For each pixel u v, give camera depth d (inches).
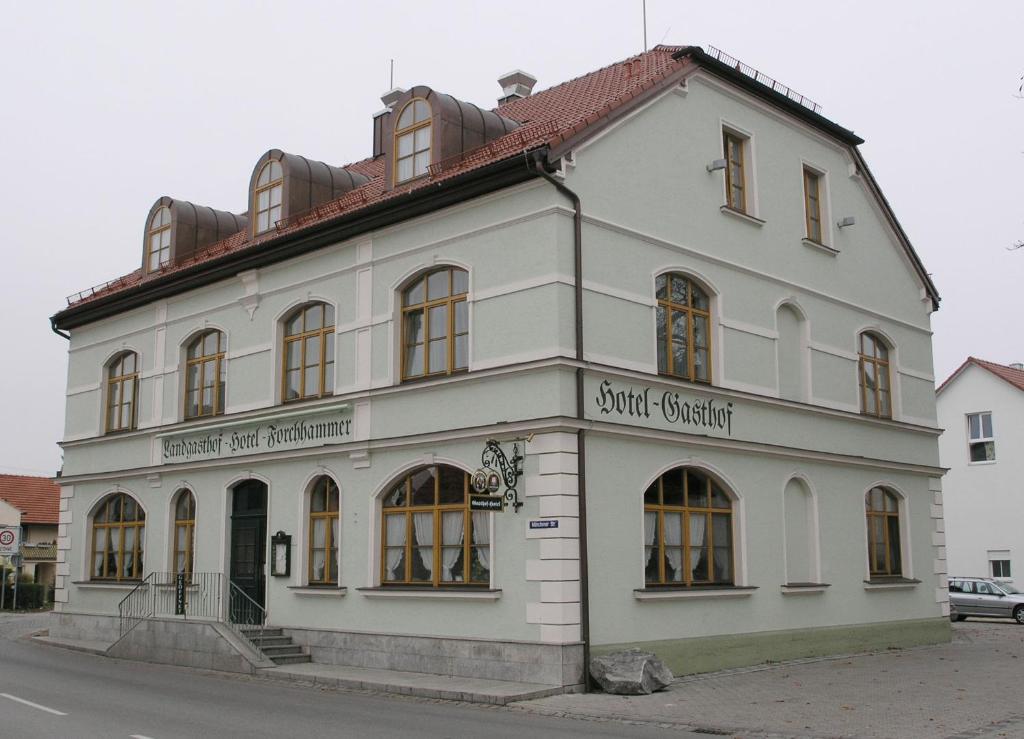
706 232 800.9
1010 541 1535.4
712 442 759.1
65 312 1097.4
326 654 773.3
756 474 803.4
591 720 533.3
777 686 653.9
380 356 776.3
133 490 996.6
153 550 960.3
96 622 999.6
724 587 757.3
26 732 469.1
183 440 945.5
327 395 820.0
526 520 662.5
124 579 997.2
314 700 599.8
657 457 721.0
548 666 632.4
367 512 765.9
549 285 674.8
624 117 740.7
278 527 837.2
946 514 1609.3
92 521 1049.5
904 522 973.2
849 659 820.6
